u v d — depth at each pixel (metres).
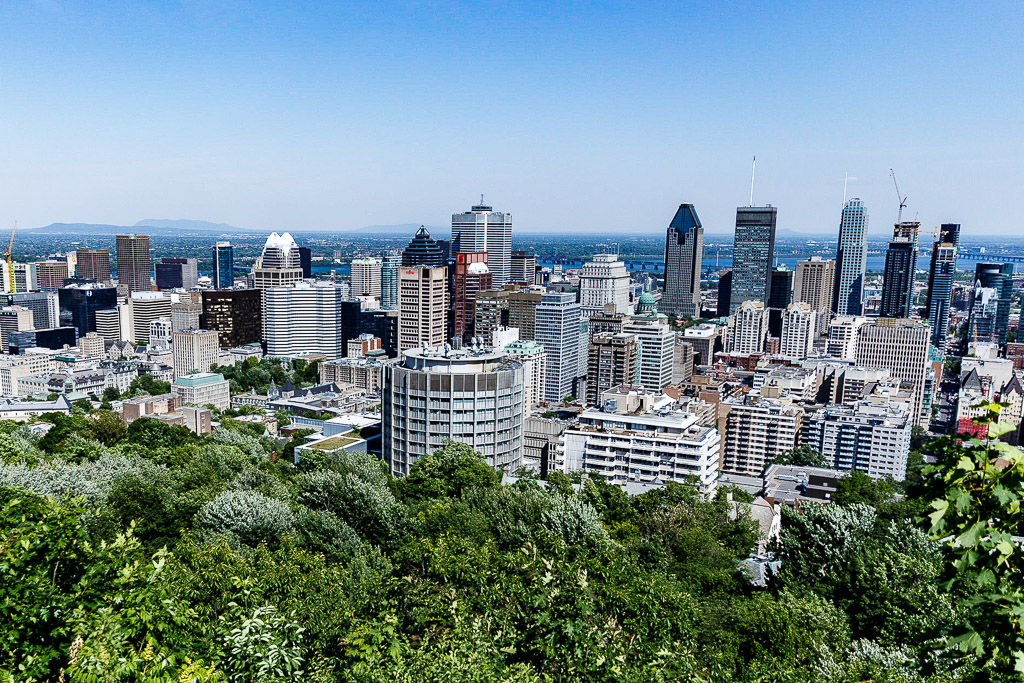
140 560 66.06
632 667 66.38
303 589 79.44
